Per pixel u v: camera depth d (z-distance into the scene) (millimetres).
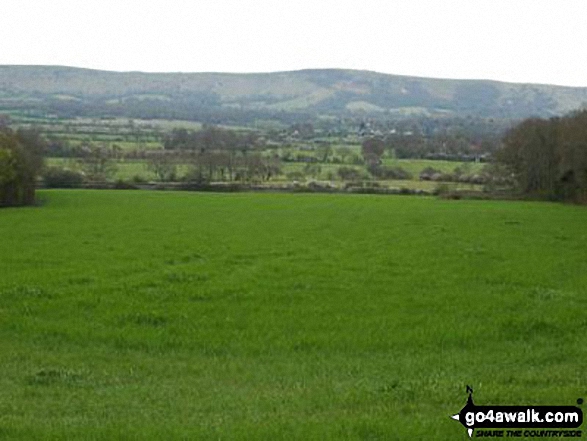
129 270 34312
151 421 13398
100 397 15727
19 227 54719
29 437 12312
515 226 55844
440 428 12484
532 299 27531
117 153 134375
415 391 15188
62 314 25219
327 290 29656
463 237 48188
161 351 21109
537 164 92750
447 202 85688
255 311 25891
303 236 49719
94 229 53594
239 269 34969
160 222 59812
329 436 12109
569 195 87938
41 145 101500
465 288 30031
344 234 50969
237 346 21422
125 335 22438
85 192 98062
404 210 73250
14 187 77875
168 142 153875
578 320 23734
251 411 14172
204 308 26172
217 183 112375
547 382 16141
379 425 12594
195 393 16109
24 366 18953
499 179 100750
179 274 32938
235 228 55281
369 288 30062
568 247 42812
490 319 24109
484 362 19031
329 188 108875
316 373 18312
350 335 22406
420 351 20750
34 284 30469
